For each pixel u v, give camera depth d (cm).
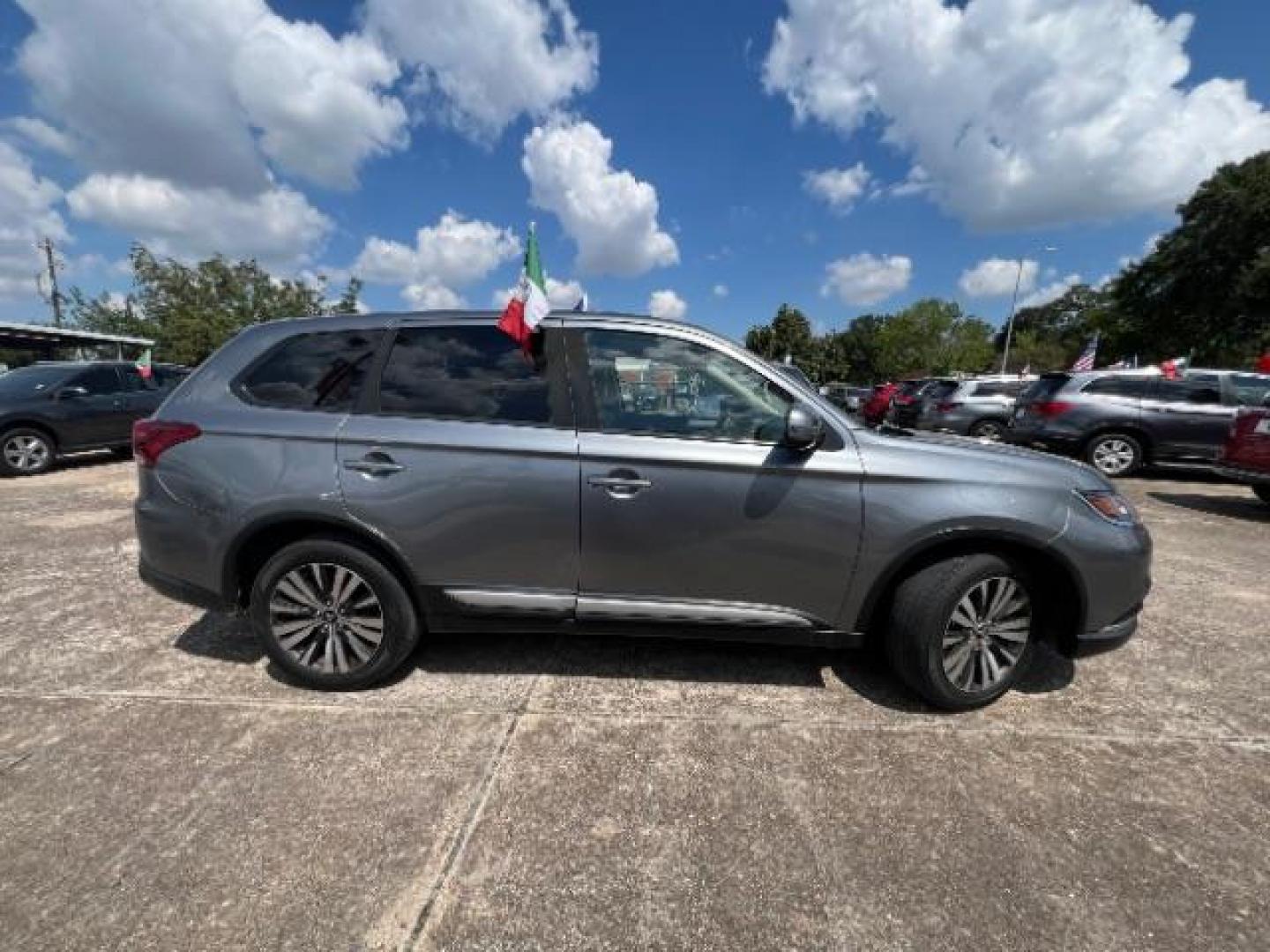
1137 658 340
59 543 520
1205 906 183
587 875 191
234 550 280
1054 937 173
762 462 270
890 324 6594
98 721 265
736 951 168
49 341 1728
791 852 201
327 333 293
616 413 277
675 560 276
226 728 261
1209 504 756
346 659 289
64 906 175
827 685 304
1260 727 276
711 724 271
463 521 275
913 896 185
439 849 200
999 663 286
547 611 282
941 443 291
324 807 216
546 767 240
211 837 202
